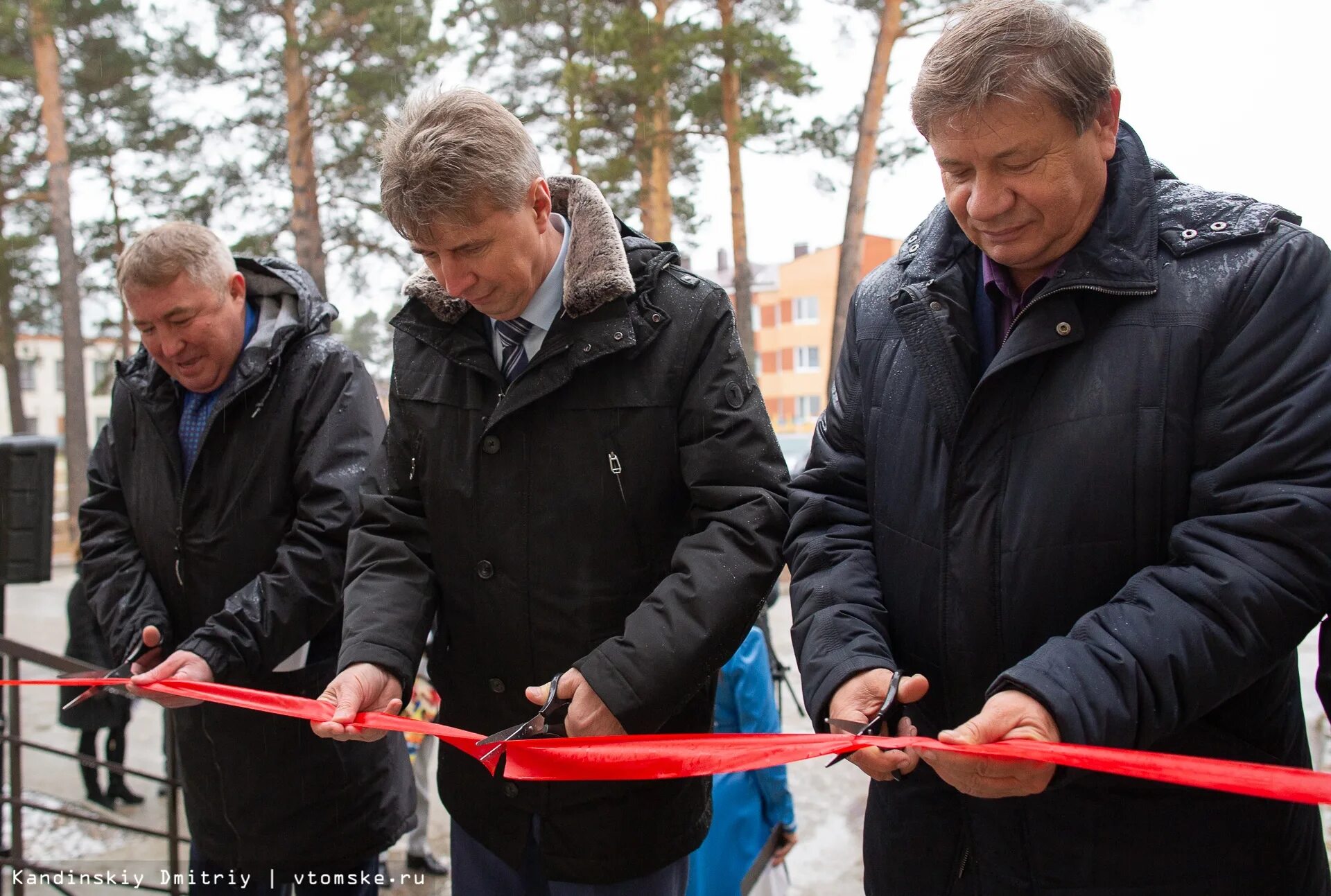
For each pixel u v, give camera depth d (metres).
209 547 2.31
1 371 30.14
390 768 2.49
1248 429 1.30
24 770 4.89
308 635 2.23
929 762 1.21
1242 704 1.42
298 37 8.69
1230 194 1.41
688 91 7.30
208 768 2.34
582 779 1.45
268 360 2.26
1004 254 1.39
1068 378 1.40
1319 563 1.23
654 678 1.56
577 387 1.75
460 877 1.95
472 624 1.86
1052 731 1.19
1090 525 1.37
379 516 1.91
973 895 1.54
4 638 2.84
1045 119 1.27
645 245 1.83
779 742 1.32
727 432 1.73
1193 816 1.39
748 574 1.64
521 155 1.59
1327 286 1.32
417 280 1.85
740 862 2.62
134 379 2.42
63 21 10.60
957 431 1.47
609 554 1.77
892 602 1.58
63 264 12.23
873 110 6.63
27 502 3.11
